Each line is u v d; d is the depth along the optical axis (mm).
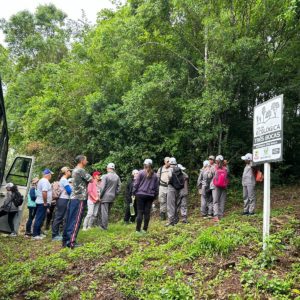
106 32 17781
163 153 17234
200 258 6250
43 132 20016
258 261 5652
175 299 4828
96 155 18969
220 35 14297
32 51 29281
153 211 14883
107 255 7141
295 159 19359
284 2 13930
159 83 15000
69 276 6109
